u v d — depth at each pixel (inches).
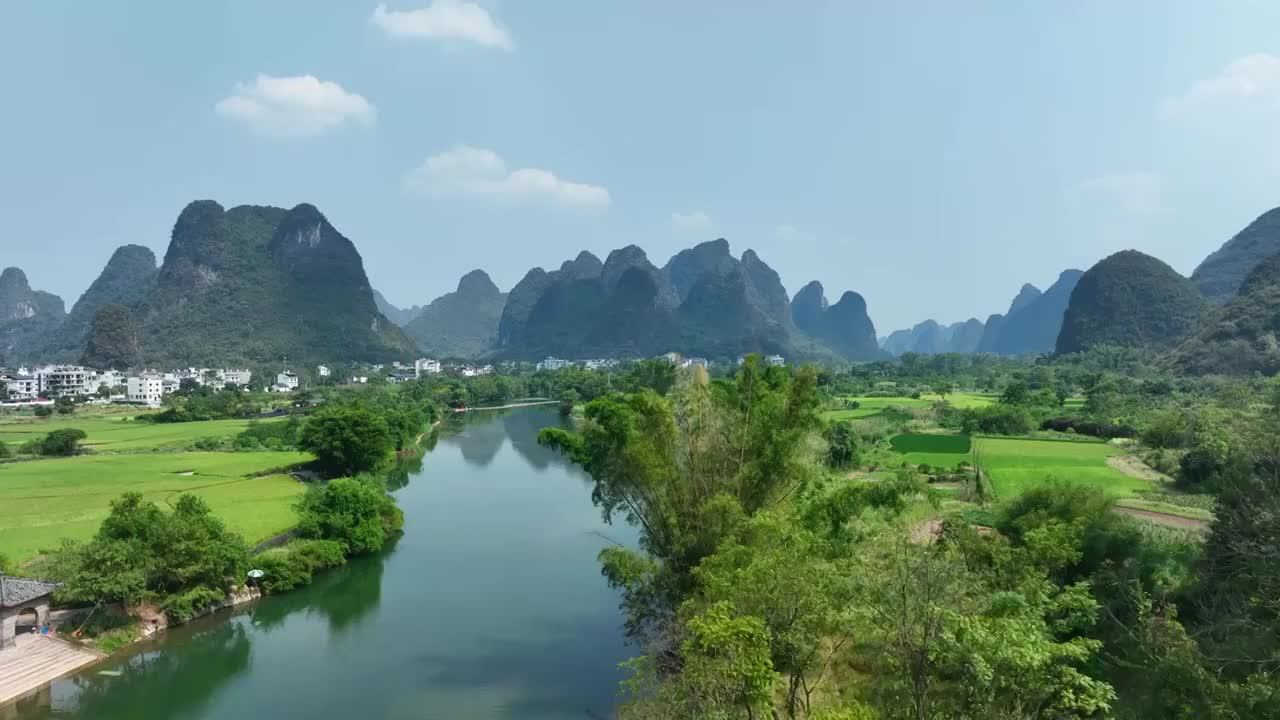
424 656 1322.6
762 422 1151.6
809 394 1127.0
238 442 3533.5
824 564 786.2
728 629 613.0
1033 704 621.9
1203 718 629.9
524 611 1537.9
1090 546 1036.5
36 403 6028.5
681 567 1109.7
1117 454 2625.5
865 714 610.5
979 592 721.6
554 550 1962.4
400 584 1701.5
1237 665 689.6
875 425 3341.5
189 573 1446.9
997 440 2989.7
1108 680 782.5
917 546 787.4
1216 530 923.4
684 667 742.5
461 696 1168.8
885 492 1063.6
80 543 1507.1
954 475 2332.7
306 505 1953.7
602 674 1251.8
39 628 1293.1
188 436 3902.6
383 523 2078.0
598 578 1739.7
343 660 1310.3
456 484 2918.3
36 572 1438.2
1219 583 851.4
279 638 1408.7
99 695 1175.0
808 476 1161.4
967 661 587.5
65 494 2251.5
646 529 1242.0
